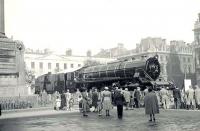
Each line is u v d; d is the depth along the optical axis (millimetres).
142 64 26609
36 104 23750
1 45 22469
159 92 23438
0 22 22719
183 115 17328
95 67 33125
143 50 90625
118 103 16578
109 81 29766
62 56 90938
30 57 85375
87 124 13867
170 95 23891
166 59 88188
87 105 19234
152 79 26312
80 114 20125
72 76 35281
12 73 22859
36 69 85938
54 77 39344
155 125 12805
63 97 24750
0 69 22250
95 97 22078
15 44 23250
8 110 21141
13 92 22672
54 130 11891
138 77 26328
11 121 15961
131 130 11352
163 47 88812
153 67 26812
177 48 90750
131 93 25812
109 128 12141
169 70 87812
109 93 18266
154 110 14250
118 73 29047
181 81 88875
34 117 18172
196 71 76562
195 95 21469
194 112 19203
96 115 19203
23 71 23641
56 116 18750
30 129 12312
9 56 22812
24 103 22719
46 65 87750
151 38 91312
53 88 39406
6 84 22500
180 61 90375
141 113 19344
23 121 15852
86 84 32750
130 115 18062
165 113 18859
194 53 78000
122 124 13469
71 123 14477
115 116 17906
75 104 29922
